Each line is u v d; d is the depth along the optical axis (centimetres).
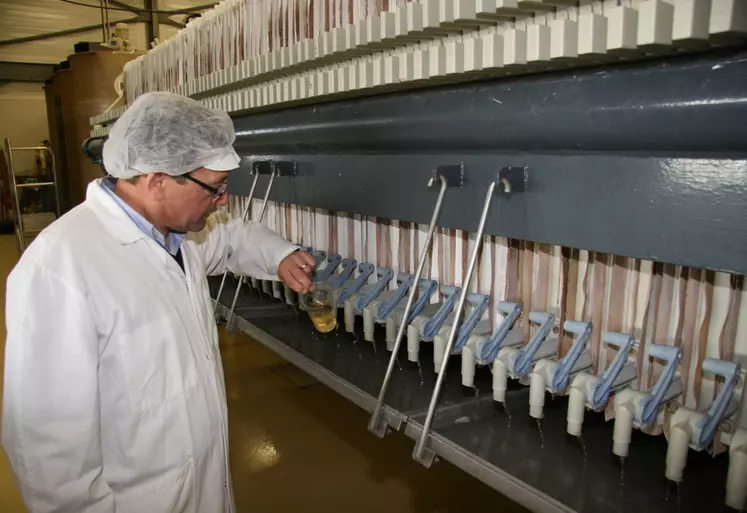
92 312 92
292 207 211
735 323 95
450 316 135
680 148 73
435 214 109
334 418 240
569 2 84
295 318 179
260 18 177
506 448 100
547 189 93
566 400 120
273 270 145
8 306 88
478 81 99
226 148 104
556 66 84
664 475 93
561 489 88
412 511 180
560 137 86
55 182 546
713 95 65
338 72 121
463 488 192
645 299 104
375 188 133
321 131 137
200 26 219
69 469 89
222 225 148
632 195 81
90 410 89
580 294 114
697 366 98
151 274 102
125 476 99
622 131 77
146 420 99
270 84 154
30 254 90
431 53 96
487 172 104
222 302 203
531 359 111
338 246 185
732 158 70
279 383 273
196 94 195
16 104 676
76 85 454
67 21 629
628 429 93
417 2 100
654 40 65
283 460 209
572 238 90
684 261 76
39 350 86
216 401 112
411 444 221
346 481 196
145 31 649
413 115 109
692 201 74
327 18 146
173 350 102
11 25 609
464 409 115
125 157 96
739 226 70
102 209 101
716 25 61
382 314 145
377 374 134
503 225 102
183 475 104
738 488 80
